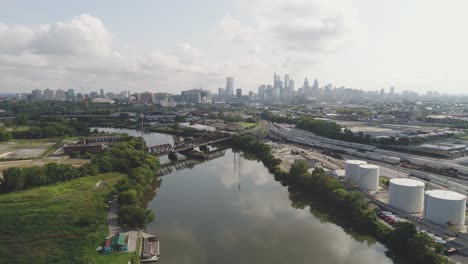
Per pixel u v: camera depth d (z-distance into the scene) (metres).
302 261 124.62
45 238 128.38
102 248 122.81
